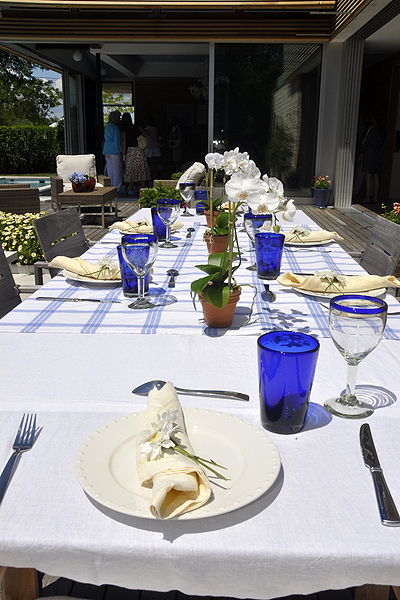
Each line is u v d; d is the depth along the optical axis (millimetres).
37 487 725
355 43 8477
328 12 7531
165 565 621
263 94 8914
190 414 891
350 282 1626
